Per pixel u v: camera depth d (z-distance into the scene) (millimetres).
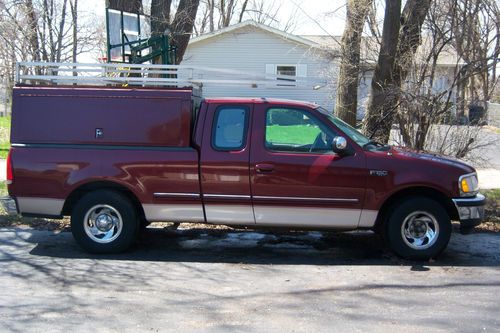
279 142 6254
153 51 9344
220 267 6078
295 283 5496
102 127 6348
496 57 9047
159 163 6289
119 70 6656
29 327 4297
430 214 6230
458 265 6176
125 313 4617
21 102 6398
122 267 6023
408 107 9320
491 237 7543
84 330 4250
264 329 4293
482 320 4492
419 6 9242
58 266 6020
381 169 6113
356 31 9844
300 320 4488
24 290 5188
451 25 9156
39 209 6465
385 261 6352
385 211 6355
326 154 6191
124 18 9375
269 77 6746
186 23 11281
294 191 6176
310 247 7051
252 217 6293
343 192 6152
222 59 24328
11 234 7492
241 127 6289
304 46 23422
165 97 6305
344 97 10117
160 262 6258
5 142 17484
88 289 5242
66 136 6371
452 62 9430
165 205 6355
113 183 6395
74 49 21547
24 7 18609
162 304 4848
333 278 5672
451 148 9500
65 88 6398
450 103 9430
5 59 19781
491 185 10977
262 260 6398
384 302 4930
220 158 6223
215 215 6344
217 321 4457
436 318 4539
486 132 9961
